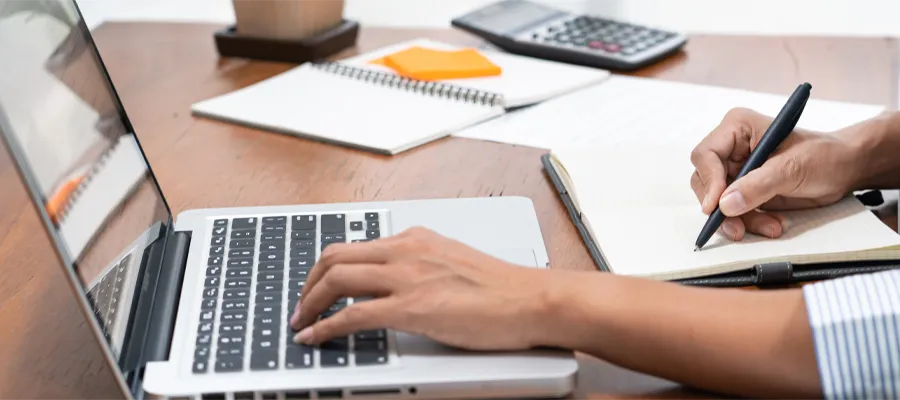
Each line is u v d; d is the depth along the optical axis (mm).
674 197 785
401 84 1072
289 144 952
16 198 847
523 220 746
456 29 1313
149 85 1112
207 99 1066
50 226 503
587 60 1149
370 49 1226
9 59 558
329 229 724
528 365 557
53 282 720
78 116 632
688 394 570
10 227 799
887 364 529
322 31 1203
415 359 562
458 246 597
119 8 1701
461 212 758
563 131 967
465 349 571
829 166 746
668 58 1188
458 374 548
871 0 2053
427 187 857
